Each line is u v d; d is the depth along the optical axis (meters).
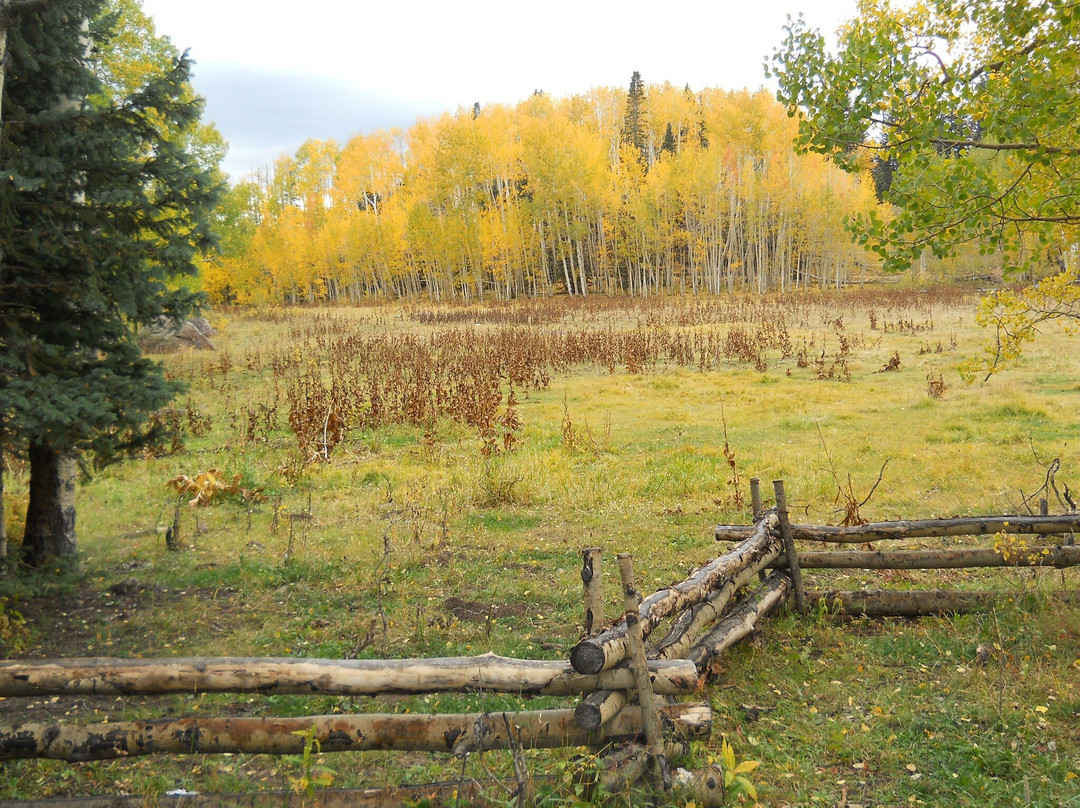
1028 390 16.08
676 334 26.27
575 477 10.69
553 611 6.24
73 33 6.44
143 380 6.47
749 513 8.92
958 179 5.26
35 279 6.00
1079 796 3.25
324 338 31.48
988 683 4.43
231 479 10.81
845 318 33.53
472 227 58.19
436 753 3.85
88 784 3.64
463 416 15.51
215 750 3.20
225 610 6.32
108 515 9.53
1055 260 5.99
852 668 4.76
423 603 6.40
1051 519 5.45
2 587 6.04
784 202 56.28
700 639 4.58
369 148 76.25
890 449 11.73
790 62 5.62
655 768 3.20
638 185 58.34
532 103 81.12
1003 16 5.18
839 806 3.35
